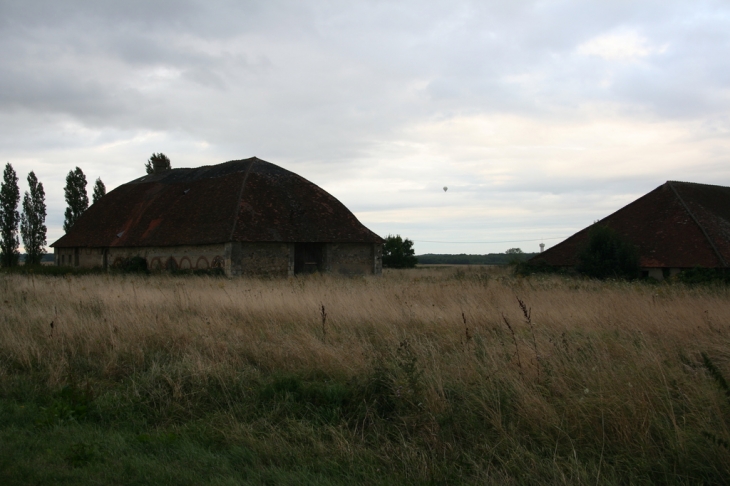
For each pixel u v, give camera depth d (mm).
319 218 32719
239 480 4676
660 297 12531
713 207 30797
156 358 8469
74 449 5172
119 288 17578
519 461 4863
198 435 5832
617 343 7766
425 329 9984
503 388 6121
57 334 9648
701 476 4539
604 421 5250
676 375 6125
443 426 5535
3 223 52625
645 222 30094
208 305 12984
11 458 5035
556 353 7098
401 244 66688
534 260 31703
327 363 7715
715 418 5148
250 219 29922
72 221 55906
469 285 16672
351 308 11602
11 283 20562
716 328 9047
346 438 5594
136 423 6246
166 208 36281
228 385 7129
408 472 4848
